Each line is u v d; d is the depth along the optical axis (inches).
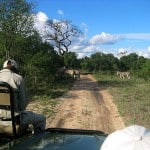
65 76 2266.2
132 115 676.7
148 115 677.9
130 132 108.6
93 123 609.3
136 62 3120.1
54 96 1066.7
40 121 223.8
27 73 1182.9
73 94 1167.6
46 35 2942.9
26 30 1173.1
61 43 2979.8
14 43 1139.3
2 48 1133.1
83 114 702.5
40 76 1263.5
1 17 1127.6
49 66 1400.1
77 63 3777.1
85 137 172.4
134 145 103.0
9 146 162.6
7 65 229.0
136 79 2285.9
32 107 788.6
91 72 3629.4
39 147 156.9
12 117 192.7
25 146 159.3
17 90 216.1
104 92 1267.2
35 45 1338.6
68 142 163.2
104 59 3882.9
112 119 649.0
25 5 1154.7
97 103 902.4
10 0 1131.3
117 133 109.7
